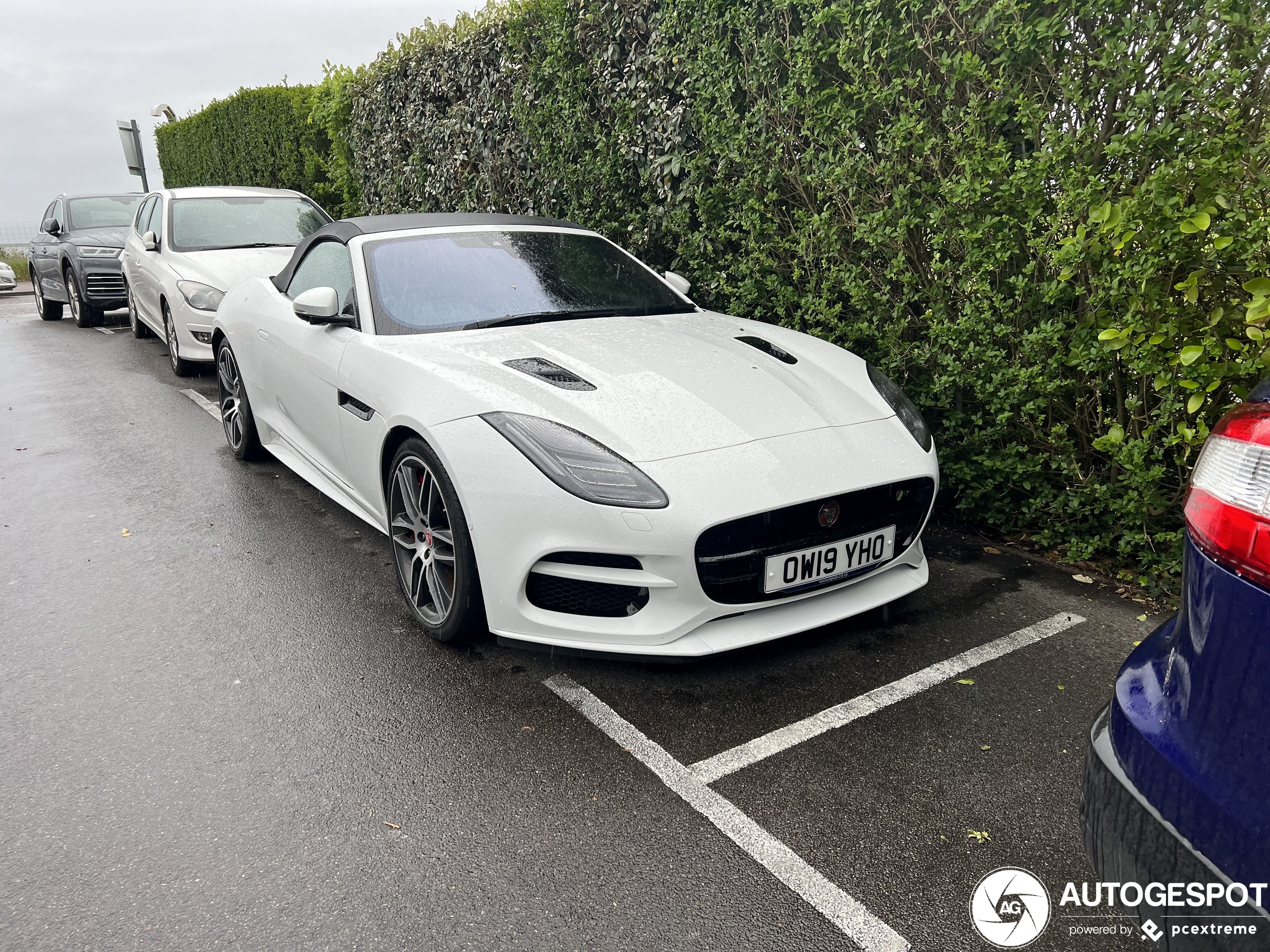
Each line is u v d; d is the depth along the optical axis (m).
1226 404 3.15
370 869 2.06
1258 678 1.18
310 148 11.15
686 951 1.80
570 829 2.17
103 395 7.35
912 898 1.93
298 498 4.73
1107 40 3.14
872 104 4.02
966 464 4.05
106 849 2.14
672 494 2.52
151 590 3.64
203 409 6.77
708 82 4.77
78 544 4.17
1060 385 3.55
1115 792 1.39
